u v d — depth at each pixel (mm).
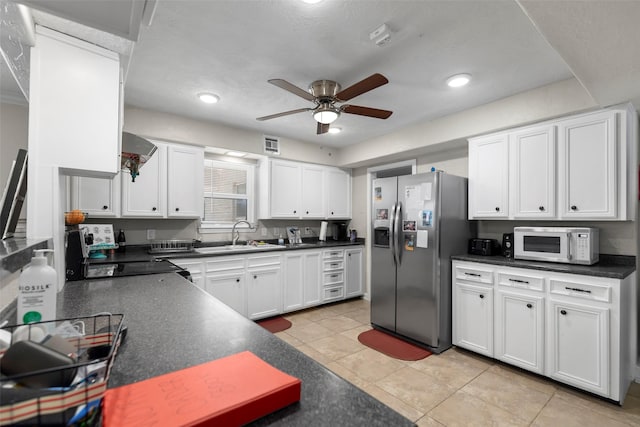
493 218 2838
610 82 1849
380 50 1991
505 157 2742
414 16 1660
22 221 2070
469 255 2973
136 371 671
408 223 3064
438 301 2801
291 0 1544
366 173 4746
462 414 1899
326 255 4254
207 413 493
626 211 2158
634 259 2316
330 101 2389
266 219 4285
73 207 2645
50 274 878
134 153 2189
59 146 1356
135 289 1522
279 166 4125
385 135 3914
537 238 2510
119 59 1521
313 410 548
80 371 500
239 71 2277
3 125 2490
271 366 674
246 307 3455
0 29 1203
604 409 1953
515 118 2635
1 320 936
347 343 2977
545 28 1375
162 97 2754
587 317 2076
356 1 1551
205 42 1911
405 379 2316
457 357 2711
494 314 2570
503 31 1782
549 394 2119
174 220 3572
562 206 2408
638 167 2381
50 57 1337
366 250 4703
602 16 1282
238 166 4176
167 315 1106
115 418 477
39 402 422
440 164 3672
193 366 690
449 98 2734
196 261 3096
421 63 2148
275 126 3625
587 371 2066
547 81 2400
